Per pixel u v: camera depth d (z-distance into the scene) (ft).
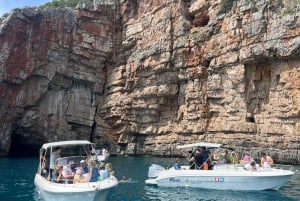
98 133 172.65
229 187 74.33
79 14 171.73
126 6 176.76
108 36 176.65
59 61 165.78
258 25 122.11
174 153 151.94
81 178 58.29
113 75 174.60
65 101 168.25
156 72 157.38
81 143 73.10
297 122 116.47
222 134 135.74
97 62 174.91
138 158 150.10
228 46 132.05
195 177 76.79
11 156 157.38
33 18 160.56
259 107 127.34
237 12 129.70
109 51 175.83
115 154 168.45
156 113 160.25
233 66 131.64
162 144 156.97
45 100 164.25
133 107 165.37
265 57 121.49
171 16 155.22
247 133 128.26
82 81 172.45
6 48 152.87
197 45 143.43
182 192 71.46
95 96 175.42
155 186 78.59
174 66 152.15
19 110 157.17
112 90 173.37
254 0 125.39
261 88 127.34
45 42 163.02
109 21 177.58
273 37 118.21
